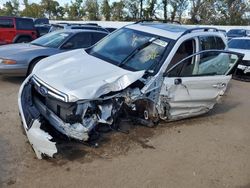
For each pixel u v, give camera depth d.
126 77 4.89
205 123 6.66
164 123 6.27
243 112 7.74
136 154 4.96
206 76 6.11
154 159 4.87
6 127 5.42
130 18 52.59
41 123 4.29
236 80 11.67
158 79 5.39
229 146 5.65
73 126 4.44
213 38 6.50
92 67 5.20
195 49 5.96
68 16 58.41
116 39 6.25
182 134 5.91
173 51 5.58
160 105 5.63
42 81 4.73
